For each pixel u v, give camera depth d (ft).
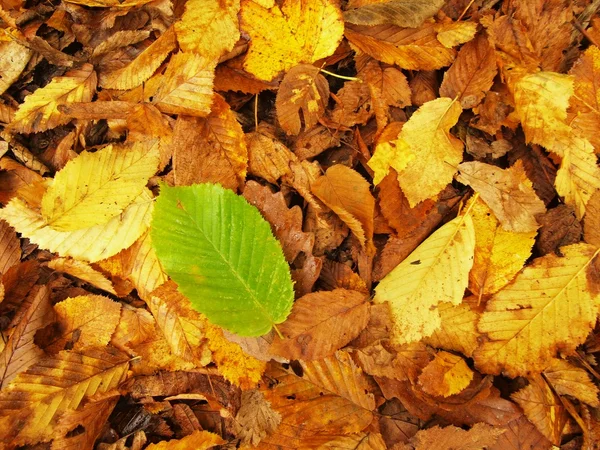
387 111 1.22
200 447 1.15
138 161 1.18
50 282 1.21
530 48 1.23
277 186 1.22
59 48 1.24
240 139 1.19
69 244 1.17
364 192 1.18
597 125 1.22
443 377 1.14
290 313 1.14
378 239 1.22
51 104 1.21
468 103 1.21
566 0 1.25
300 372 1.17
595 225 1.18
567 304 1.17
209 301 1.10
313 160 1.22
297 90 1.20
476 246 1.18
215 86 1.21
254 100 1.25
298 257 1.18
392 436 1.17
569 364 1.18
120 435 1.18
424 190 1.17
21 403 1.13
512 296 1.17
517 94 1.19
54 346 1.18
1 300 1.16
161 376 1.19
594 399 1.16
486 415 1.16
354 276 1.19
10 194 1.21
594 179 1.19
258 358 1.14
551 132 1.18
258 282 1.12
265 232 1.13
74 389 1.15
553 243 1.19
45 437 1.13
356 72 1.24
